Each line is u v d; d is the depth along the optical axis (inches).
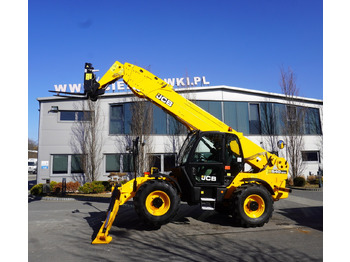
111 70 272.2
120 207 343.0
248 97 671.8
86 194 498.0
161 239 194.1
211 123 264.5
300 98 690.8
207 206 237.6
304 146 693.9
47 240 191.9
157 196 223.1
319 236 203.0
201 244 182.2
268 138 669.3
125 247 175.2
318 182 613.9
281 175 261.1
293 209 324.5
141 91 270.1
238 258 154.9
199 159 242.7
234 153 251.8
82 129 617.3
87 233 211.5
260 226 232.7
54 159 611.8
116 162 617.3
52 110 618.2
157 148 622.2
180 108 266.7
